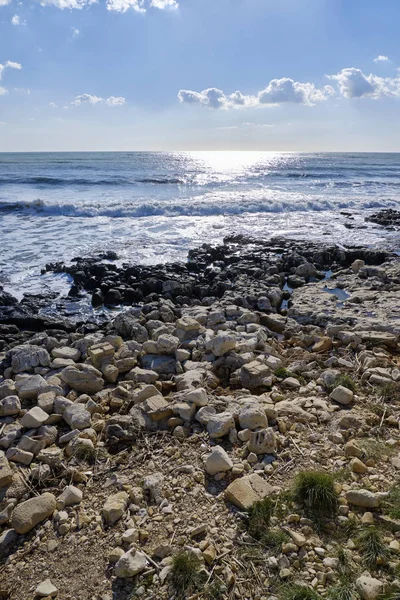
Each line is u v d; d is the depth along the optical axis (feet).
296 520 8.77
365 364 16.05
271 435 11.00
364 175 125.80
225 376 15.67
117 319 22.33
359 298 26.27
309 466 10.52
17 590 7.73
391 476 9.99
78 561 8.23
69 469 10.61
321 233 50.55
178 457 11.07
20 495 9.90
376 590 7.08
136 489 9.90
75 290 31.71
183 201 67.15
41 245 43.96
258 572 7.78
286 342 19.94
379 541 8.04
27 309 28.07
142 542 8.53
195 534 8.61
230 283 31.81
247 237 46.68
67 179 93.97
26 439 11.48
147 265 37.37
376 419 12.38
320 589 7.34
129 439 11.83
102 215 59.77
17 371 16.29
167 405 12.92
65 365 16.33
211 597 7.38
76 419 12.36
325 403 13.23
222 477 10.25
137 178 102.47
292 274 34.96
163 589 7.53
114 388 14.84
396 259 37.09
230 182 103.40
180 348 17.99
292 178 117.08
